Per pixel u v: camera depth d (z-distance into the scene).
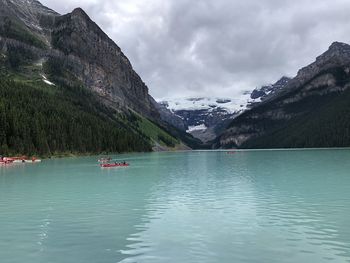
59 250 26.12
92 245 27.20
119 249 26.30
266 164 111.31
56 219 35.62
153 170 93.81
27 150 148.75
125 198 47.81
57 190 55.84
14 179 71.94
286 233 29.98
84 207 41.66
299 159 133.62
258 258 24.33
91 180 69.81
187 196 49.09
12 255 25.08
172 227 32.31
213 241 28.05
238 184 61.28
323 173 76.81
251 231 30.72
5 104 165.12
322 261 23.62
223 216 36.50
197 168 99.94
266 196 48.16
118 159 156.50
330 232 30.03
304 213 37.31
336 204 41.72
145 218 35.91
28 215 37.50
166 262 23.73
